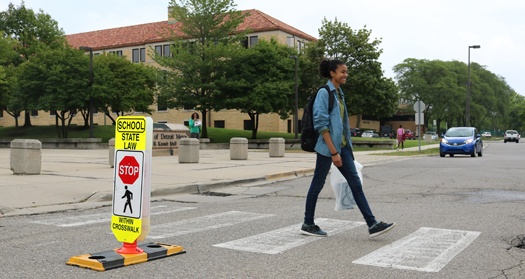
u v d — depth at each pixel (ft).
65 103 103.19
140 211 12.84
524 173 42.45
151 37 198.18
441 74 245.24
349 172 16.62
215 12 118.62
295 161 56.75
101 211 23.26
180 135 69.10
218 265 13.11
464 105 243.19
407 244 15.75
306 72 120.47
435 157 74.28
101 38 214.69
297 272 12.42
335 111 16.35
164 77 118.73
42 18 135.95
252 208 24.23
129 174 13.10
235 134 135.23
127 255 13.30
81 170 41.55
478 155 77.77
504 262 13.43
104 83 104.94
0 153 74.33
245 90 117.91
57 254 14.35
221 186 33.53
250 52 115.55
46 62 104.83
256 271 12.51
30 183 31.24
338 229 18.38
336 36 114.21
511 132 204.33
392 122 294.05
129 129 13.10
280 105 116.06
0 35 113.60
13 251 14.74
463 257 13.99
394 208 23.89
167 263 13.32
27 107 103.09
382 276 12.09
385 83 113.91
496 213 22.09
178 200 27.40
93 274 12.17
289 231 18.03
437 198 27.55
